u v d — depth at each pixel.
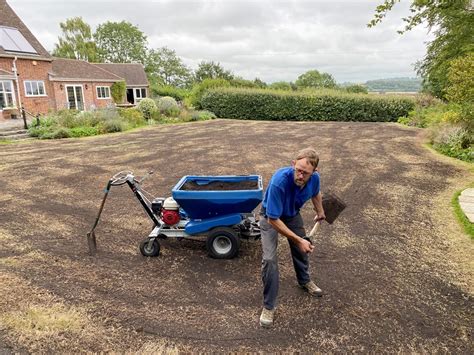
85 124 16.47
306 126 19.59
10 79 21.11
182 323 3.07
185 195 4.02
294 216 3.30
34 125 15.74
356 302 3.37
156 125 19.67
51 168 9.13
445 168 8.74
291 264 4.13
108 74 30.94
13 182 7.84
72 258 4.27
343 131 16.69
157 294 3.50
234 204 4.07
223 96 27.23
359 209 5.96
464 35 9.25
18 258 4.26
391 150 11.25
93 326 3.01
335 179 7.86
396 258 4.24
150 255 4.30
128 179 4.35
